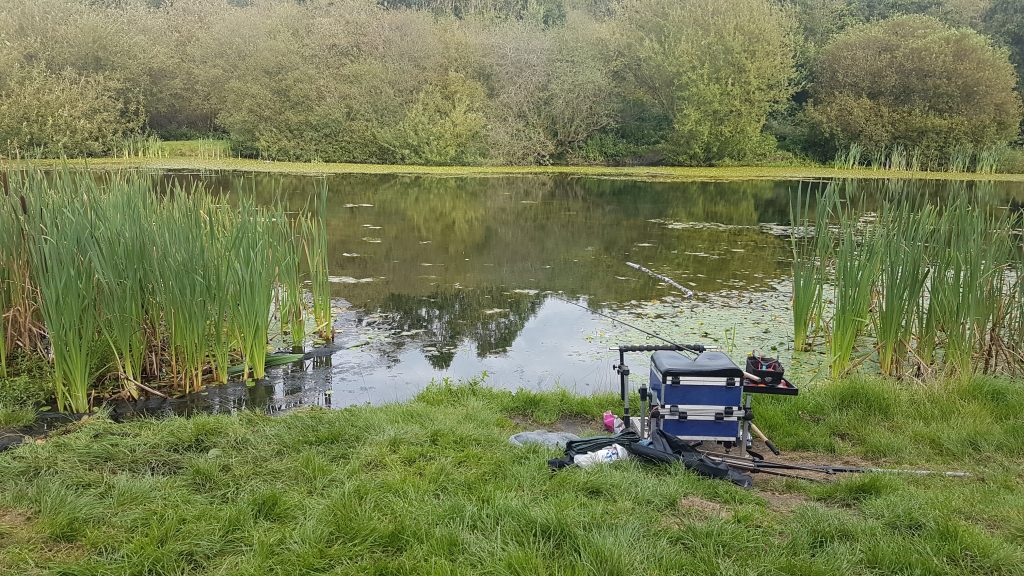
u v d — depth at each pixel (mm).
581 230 16297
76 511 3451
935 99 34094
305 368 7211
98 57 31562
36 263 5812
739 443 4645
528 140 34469
